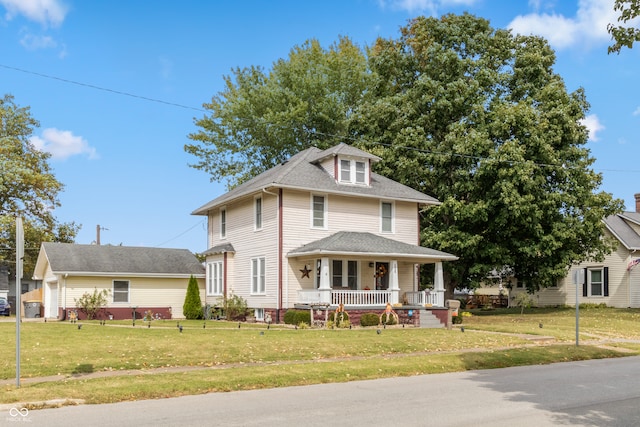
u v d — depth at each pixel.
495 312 42.12
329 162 31.56
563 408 10.12
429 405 10.31
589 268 42.84
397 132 38.16
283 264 29.03
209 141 48.38
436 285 30.08
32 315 37.34
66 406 10.04
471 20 39.34
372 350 17.70
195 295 34.19
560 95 36.16
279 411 9.73
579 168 35.72
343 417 9.28
